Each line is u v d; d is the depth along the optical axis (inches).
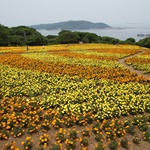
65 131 348.5
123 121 404.5
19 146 327.3
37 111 415.2
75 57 1105.4
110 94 520.1
